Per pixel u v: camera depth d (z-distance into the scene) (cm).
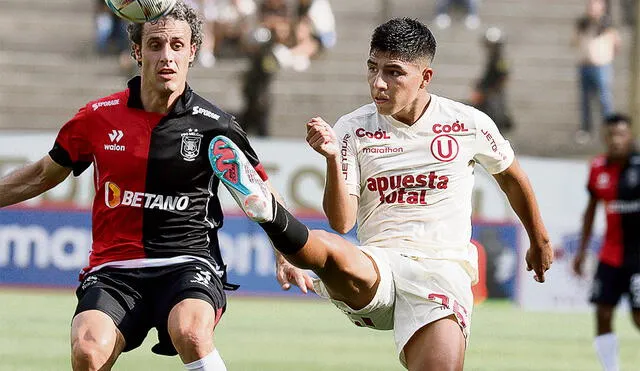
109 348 1812
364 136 2030
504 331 4519
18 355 3500
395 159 2016
